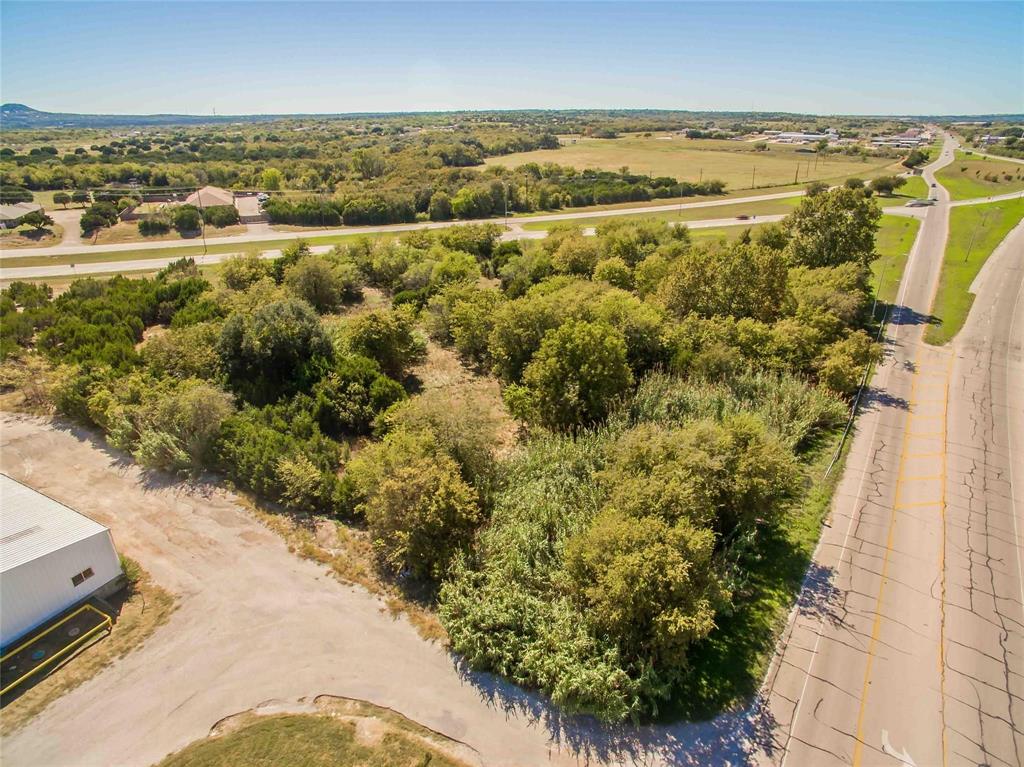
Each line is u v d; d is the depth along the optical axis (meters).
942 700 20.62
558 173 156.75
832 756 18.70
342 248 77.62
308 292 58.81
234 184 141.62
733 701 20.33
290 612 23.64
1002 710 20.34
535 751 18.64
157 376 39.47
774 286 47.16
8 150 195.62
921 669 21.75
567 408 33.88
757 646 22.45
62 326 48.09
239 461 30.92
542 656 20.45
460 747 18.72
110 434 34.97
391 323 44.34
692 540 20.80
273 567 25.94
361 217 109.81
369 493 26.91
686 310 48.09
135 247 87.88
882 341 51.03
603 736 19.08
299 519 28.92
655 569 20.09
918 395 42.22
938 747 19.09
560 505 26.23
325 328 46.56
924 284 65.62
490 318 47.12
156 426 34.03
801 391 37.19
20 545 23.08
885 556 27.20
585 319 41.97
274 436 32.03
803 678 21.27
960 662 22.05
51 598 23.14
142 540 27.56
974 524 29.41
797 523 29.09
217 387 37.59
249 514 29.31
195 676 21.08
